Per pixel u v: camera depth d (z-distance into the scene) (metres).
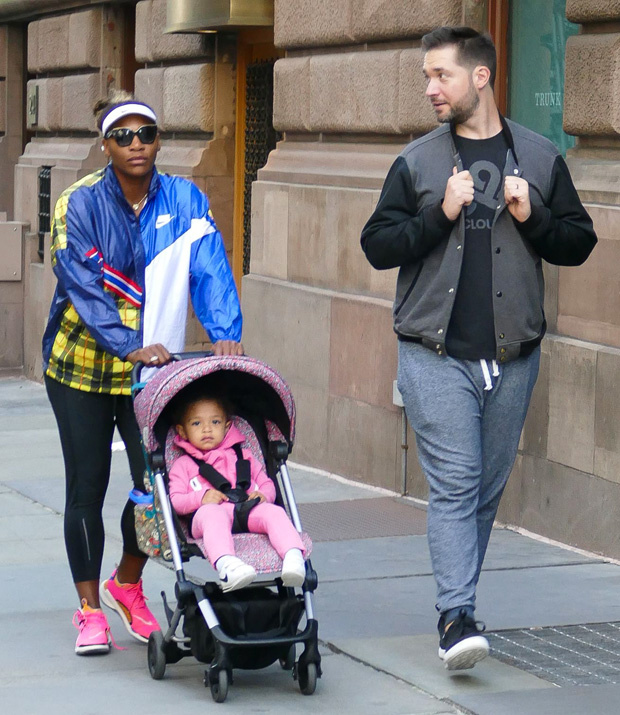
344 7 10.84
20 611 7.34
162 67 14.70
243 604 5.75
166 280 6.44
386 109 10.38
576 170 8.66
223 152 13.84
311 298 11.29
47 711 5.72
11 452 12.69
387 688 6.02
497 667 6.25
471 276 5.95
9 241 17.98
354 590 7.68
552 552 8.48
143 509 6.10
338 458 11.07
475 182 5.93
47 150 17.86
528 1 9.73
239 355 6.09
